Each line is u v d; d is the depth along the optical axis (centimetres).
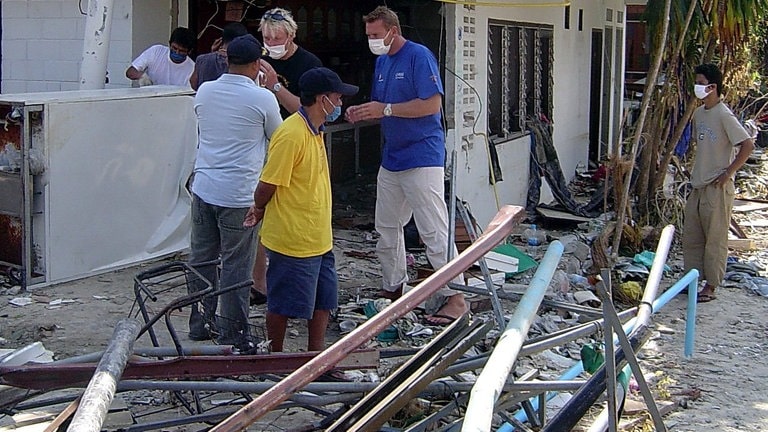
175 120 819
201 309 642
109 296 715
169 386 414
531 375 505
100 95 757
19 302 692
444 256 700
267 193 527
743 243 1040
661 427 402
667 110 1077
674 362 647
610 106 1734
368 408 384
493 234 410
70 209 738
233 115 579
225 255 578
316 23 1113
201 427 480
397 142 690
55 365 410
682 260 962
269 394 321
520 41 1187
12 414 441
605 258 857
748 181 1580
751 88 1755
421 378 382
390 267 725
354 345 342
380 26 671
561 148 1416
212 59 707
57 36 941
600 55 1662
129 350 349
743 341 705
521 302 368
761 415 554
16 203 716
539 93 1293
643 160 1050
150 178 804
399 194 704
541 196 1290
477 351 578
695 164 823
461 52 955
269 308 546
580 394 381
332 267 565
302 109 536
